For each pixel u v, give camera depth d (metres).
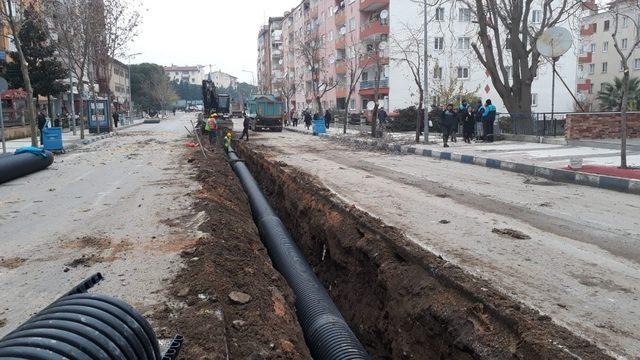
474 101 34.56
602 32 52.88
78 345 2.47
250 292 4.82
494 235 7.05
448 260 5.94
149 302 4.47
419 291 5.43
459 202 9.40
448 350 4.66
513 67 23.14
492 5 22.92
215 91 38.66
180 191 10.26
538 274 5.49
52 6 28.97
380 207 8.98
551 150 17.08
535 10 40.00
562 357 3.66
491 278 5.37
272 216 9.91
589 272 5.55
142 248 6.23
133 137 30.58
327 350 5.05
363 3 44.38
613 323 4.32
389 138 24.78
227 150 22.34
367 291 6.83
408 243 6.50
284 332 4.35
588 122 19.11
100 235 6.97
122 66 84.44
